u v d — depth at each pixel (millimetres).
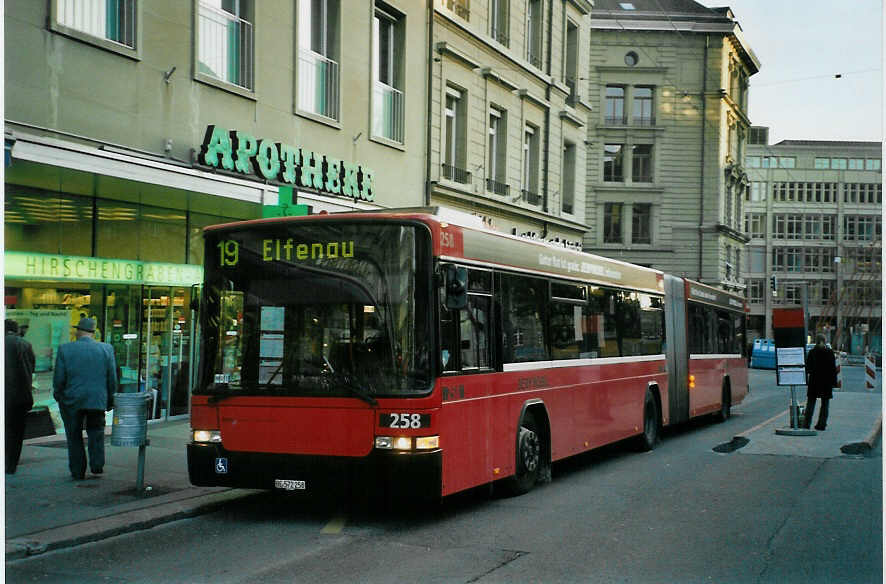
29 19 11500
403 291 8180
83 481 10008
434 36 21734
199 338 8781
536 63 28188
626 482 11211
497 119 25828
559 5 29469
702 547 7590
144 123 13328
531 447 10398
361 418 8094
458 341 8633
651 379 15078
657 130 52469
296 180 16188
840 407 23266
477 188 24047
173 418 15688
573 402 11656
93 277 14000
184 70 14055
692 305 18031
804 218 86250
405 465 7945
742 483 11102
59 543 7426
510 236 10094
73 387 10023
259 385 8445
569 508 9383
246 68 15539
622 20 52094
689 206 52781
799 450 14164
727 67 53688
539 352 10695
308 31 17391
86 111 12336
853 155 86562
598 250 52375
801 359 16281
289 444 8281
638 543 7738
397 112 20422
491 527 8391
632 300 14453
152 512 8516
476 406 8914
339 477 8109
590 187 52375
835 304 70000
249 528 8305
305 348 8352
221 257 8773
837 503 9680
